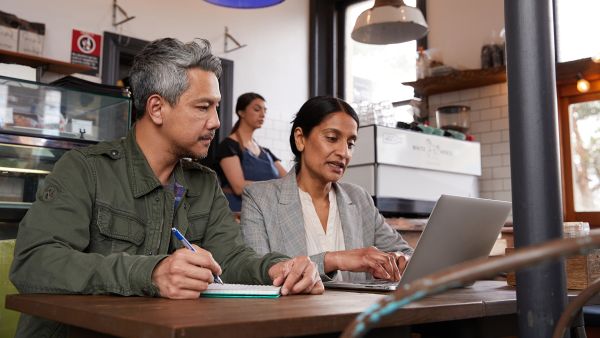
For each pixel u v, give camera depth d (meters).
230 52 5.71
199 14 5.53
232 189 4.14
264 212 1.99
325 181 2.04
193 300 1.10
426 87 5.15
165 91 1.45
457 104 5.26
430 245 1.37
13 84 2.67
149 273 1.13
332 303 1.06
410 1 5.70
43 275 1.21
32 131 2.70
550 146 0.92
